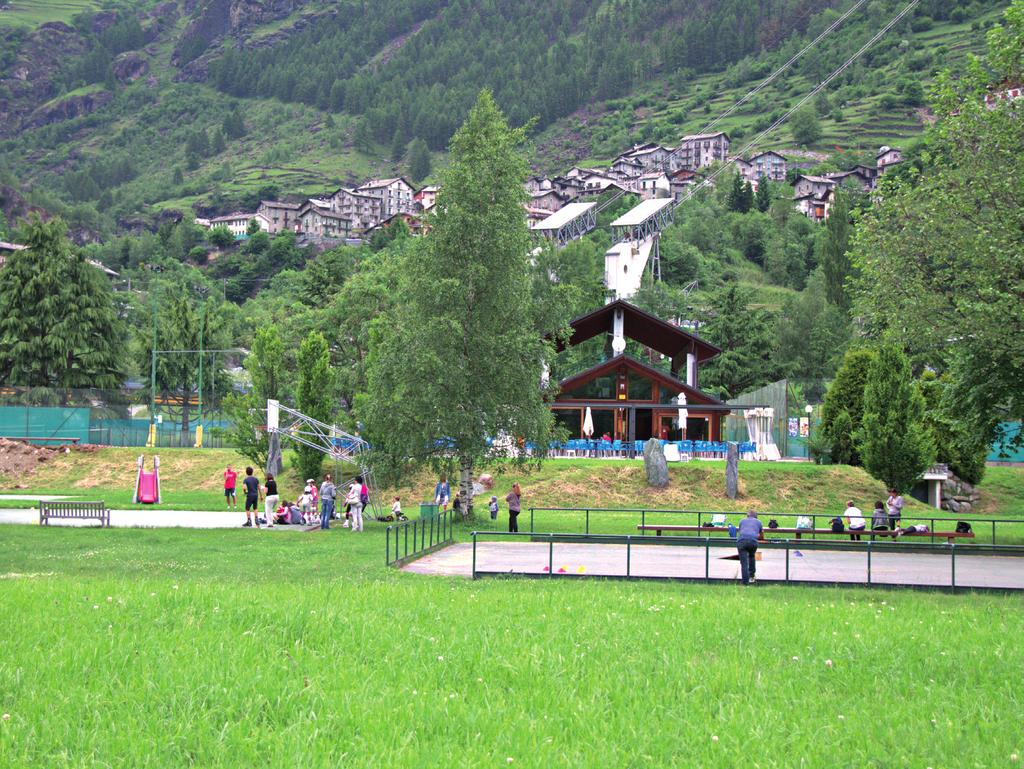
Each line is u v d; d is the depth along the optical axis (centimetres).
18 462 6078
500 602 1748
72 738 884
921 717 1019
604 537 2370
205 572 2359
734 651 1316
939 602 1994
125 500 4988
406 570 2447
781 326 11394
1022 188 2880
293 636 1342
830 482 5138
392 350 3869
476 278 3822
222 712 970
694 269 18338
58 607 1517
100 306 8662
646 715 1005
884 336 3181
